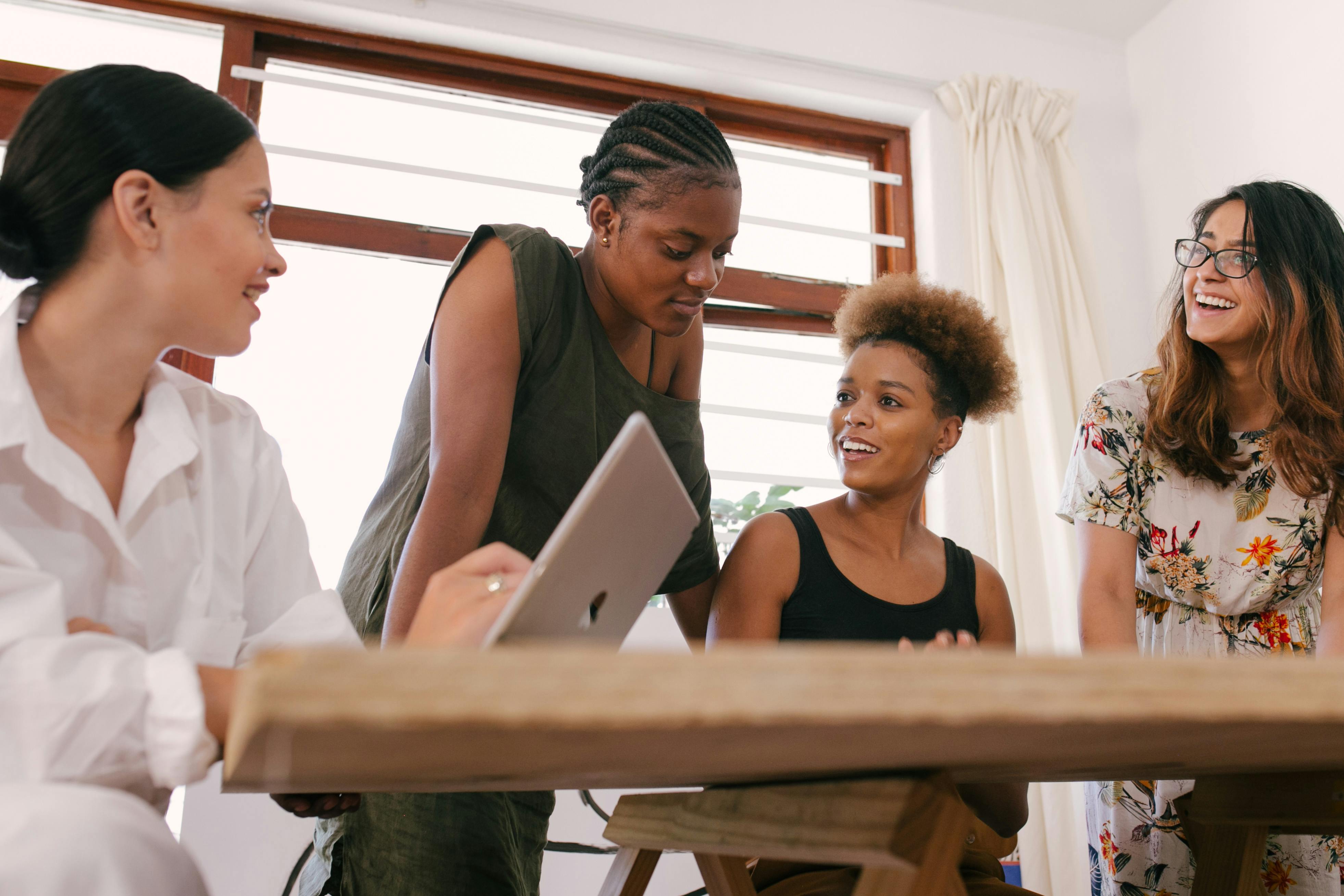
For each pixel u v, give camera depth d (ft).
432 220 8.48
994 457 8.55
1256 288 4.33
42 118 2.43
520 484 3.80
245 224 2.60
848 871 3.09
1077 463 4.70
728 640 4.09
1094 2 10.12
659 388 4.22
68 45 8.07
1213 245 4.49
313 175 8.30
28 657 1.80
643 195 3.57
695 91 9.52
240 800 5.56
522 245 3.62
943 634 2.73
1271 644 4.45
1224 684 1.17
